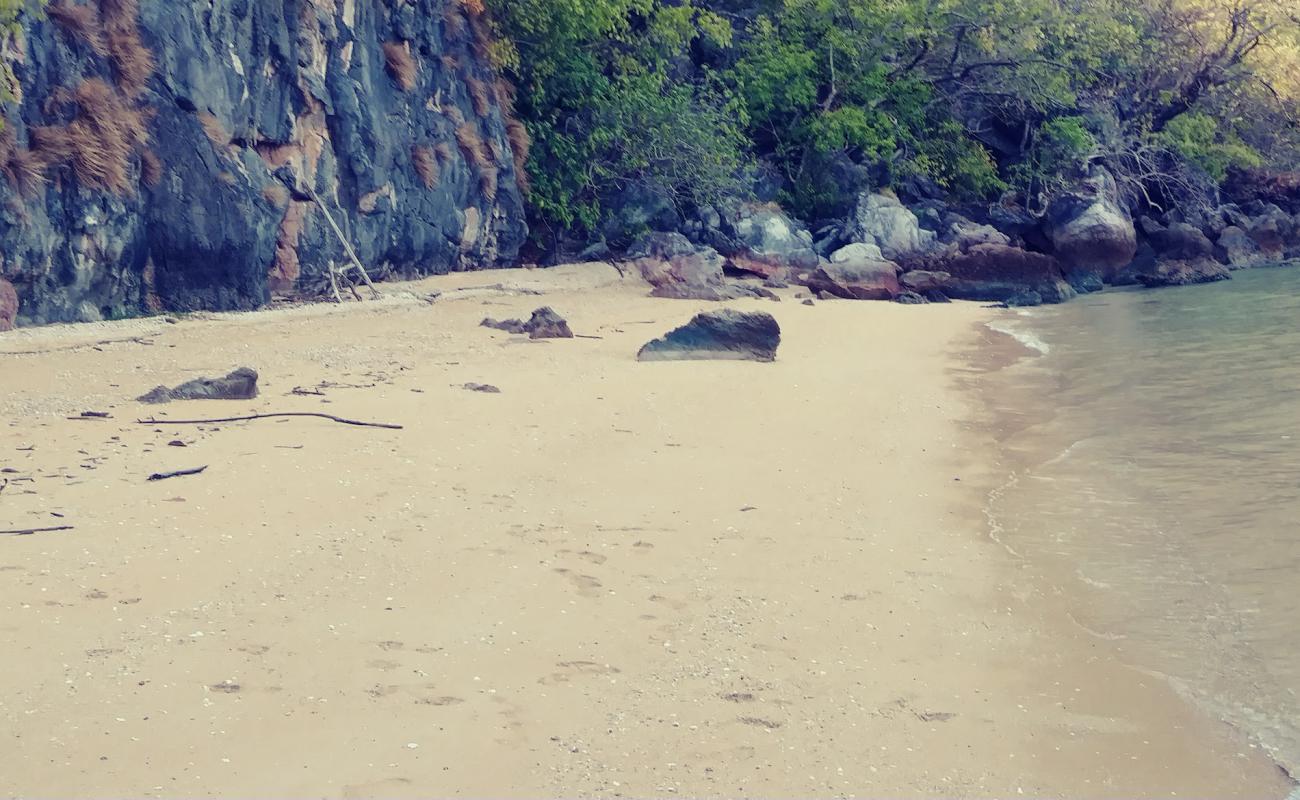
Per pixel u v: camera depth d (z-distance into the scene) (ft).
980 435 48.03
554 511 34.22
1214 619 27.61
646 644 25.04
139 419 44.32
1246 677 24.52
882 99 148.15
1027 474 41.57
